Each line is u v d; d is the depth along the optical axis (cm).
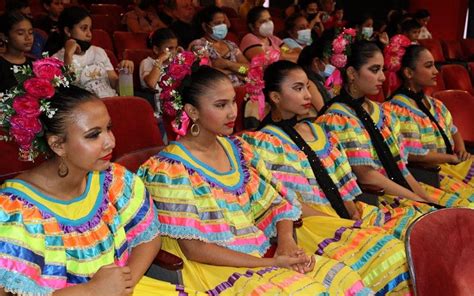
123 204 166
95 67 366
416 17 740
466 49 771
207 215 183
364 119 264
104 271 147
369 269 203
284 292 167
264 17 454
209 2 828
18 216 141
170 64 191
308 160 231
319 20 607
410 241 138
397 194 254
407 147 295
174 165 184
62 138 145
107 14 661
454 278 141
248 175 203
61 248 147
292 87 227
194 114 189
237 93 297
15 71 144
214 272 182
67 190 151
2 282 137
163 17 607
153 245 172
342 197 240
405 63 298
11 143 206
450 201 272
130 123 248
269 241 206
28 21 334
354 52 263
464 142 327
